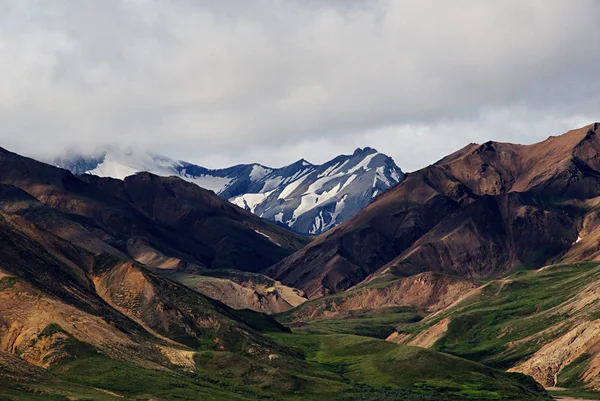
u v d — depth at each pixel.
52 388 181.62
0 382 175.62
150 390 194.62
